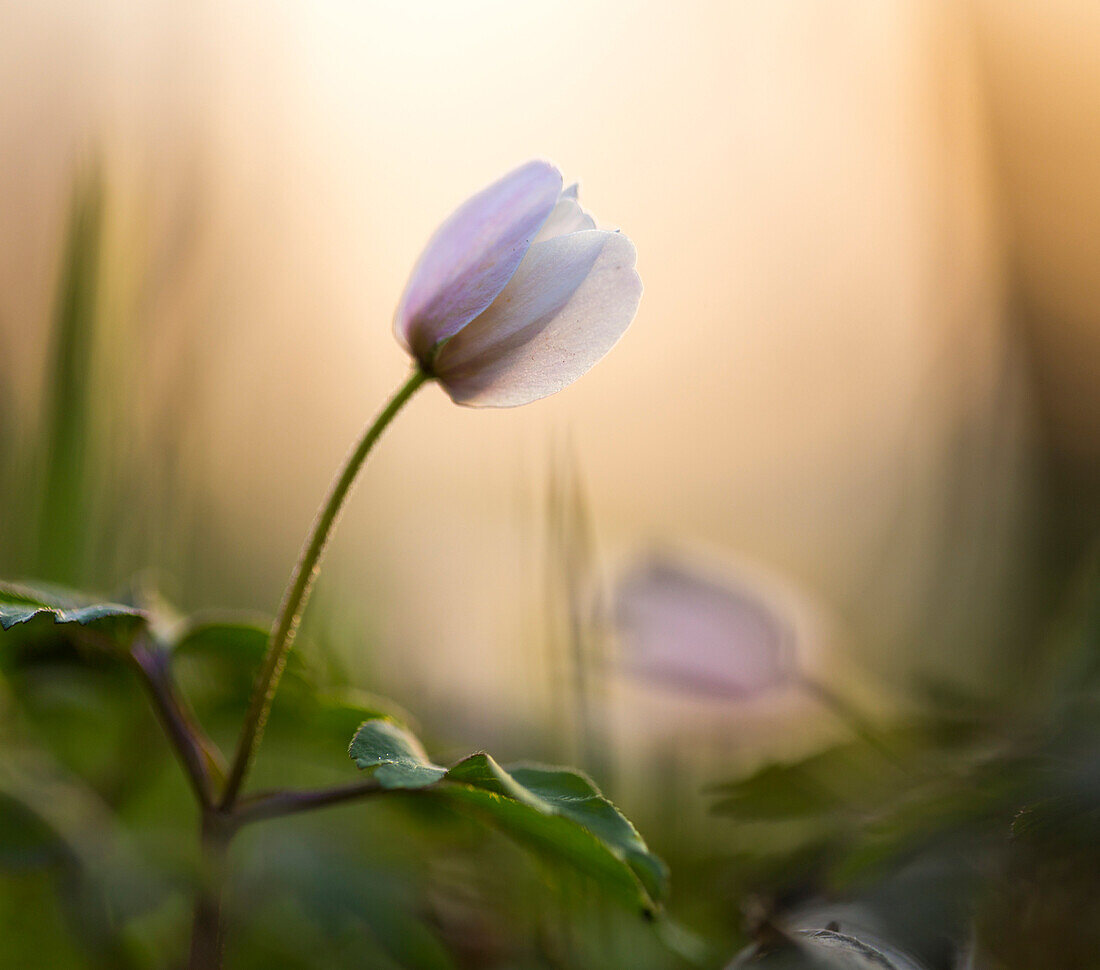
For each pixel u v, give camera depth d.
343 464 0.27
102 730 0.31
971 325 0.80
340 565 0.41
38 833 0.29
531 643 0.35
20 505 0.33
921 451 0.63
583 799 0.26
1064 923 0.27
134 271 0.34
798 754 0.32
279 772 0.32
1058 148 0.81
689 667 0.33
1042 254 0.81
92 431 0.33
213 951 0.27
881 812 0.29
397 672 0.38
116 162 0.34
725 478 0.73
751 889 0.29
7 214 0.39
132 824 0.30
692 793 0.33
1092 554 0.32
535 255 0.27
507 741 0.36
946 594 0.59
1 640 0.29
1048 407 0.78
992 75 0.82
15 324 0.35
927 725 0.31
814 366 0.77
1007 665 0.54
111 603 0.28
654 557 0.33
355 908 0.29
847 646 0.37
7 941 0.29
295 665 0.29
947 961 0.27
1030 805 0.28
